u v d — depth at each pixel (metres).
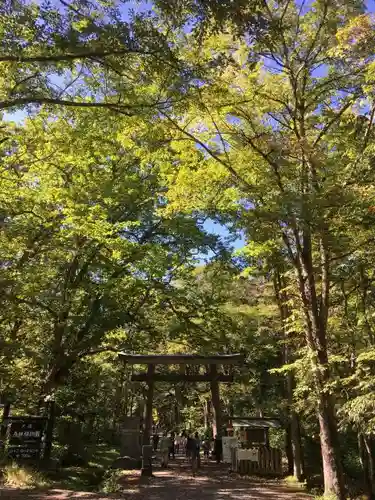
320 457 18.34
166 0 6.35
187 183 11.79
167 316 19.56
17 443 12.41
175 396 36.00
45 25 6.68
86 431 22.92
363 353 10.60
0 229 14.48
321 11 10.82
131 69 7.62
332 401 10.60
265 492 12.11
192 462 15.30
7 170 13.64
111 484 11.53
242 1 6.20
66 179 15.30
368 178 10.33
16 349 14.43
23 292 14.65
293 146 10.15
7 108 8.61
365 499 14.23
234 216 12.85
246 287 20.38
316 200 9.06
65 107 10.09
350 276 13.81
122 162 16.86
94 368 20.67
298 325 13.63
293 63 11.04
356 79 10.78
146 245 16.23
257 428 17.98
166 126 9.95
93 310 16.83
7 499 8.80
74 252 16.30
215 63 7.79
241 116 11.07
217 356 18.28
